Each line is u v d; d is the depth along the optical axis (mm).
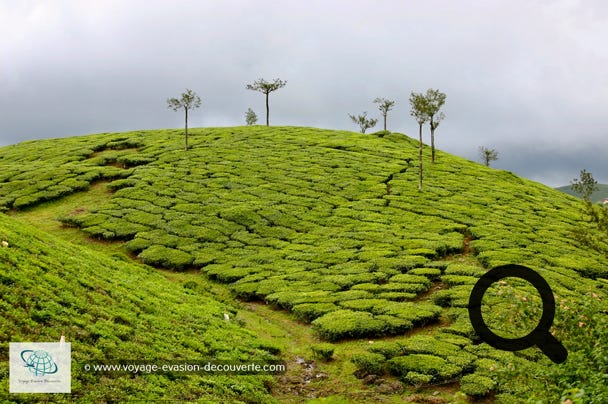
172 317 27297
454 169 74688
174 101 78812
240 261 42812
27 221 53250
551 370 13602
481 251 43438
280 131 96312
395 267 39625
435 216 53344
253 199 57969
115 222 50969
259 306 35812
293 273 39812
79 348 19078
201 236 47875
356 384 24359
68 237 48562
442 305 33312
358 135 95688
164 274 41156
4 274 21500
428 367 24312
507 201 61344
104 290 26562
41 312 20078
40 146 87375
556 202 65500
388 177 67750
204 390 20281
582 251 45250
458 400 22375
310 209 55469
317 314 32312
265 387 23078
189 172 67375
